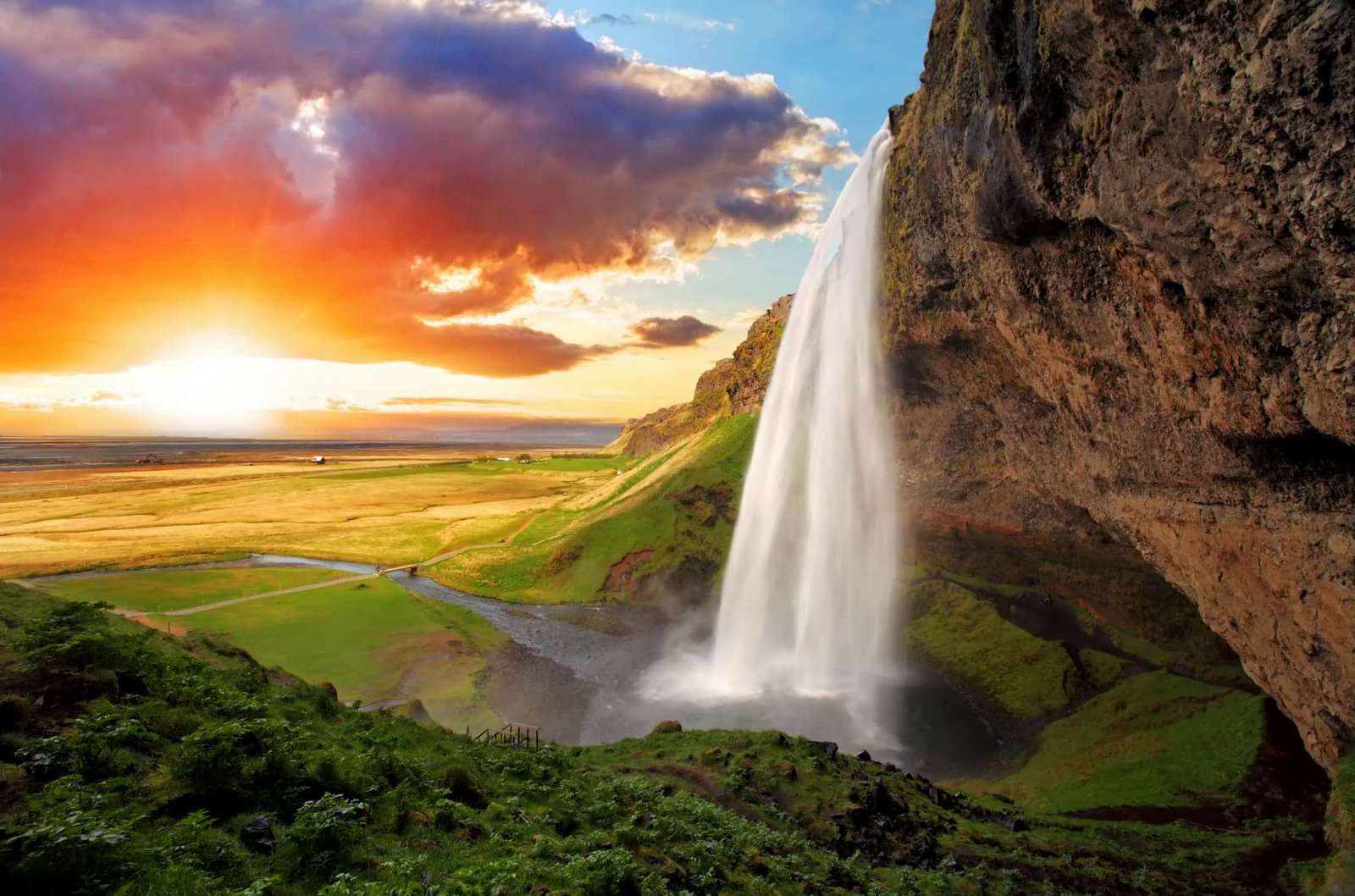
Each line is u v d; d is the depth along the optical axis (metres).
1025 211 27.09
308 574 81.31
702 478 90.75
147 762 11.59
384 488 182.50
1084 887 20.48
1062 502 48.22
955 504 58.53
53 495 167.50
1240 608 27.36
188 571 82.62
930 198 37.75
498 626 64.94
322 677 47.88
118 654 14.50
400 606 67.88
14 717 11.50
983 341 41.28
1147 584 47.28
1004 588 56.53
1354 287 15.41
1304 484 22.80
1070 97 21.88
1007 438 49.31
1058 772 35.78
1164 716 38.12
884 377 56.59
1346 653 22.33
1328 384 17.86
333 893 9.05
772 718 44.28
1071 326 30.44
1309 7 12.63
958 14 32.72
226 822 10.80
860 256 57.84
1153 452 29.59
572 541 85.38
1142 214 20.73
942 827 23.80
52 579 76.25
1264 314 19.17
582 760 27.08
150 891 8.33
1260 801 28.59
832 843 20.70
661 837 16.61
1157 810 29.39
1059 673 45.47
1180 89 16.59
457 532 110.56
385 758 15.07
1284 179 15.04
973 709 45.50
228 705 14.62
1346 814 22.38
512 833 14.02
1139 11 16.25
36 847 8.32
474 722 42.25
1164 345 24.75
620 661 55.72
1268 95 14.16
